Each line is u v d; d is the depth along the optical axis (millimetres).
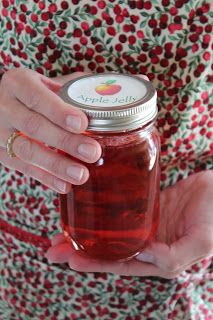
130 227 392
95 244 399
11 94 386
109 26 455
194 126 494
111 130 346
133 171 372
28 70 420
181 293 530
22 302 592
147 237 412
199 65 465
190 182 509
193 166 525
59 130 353
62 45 471
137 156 370
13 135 393
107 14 450
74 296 561
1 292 602
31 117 365
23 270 571
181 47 459
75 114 339
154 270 470
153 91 367
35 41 473
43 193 522
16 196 540
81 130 341
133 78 388
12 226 561
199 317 547
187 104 482
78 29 461
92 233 394
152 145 383
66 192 385
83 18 455
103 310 562
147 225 406
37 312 589
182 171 521
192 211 478
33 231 549
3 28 485
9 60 499
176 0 438
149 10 444
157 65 470
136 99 357
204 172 515
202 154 515
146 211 398
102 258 415
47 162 371
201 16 445
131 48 463
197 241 455
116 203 379
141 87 373
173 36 454
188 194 501
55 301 573
